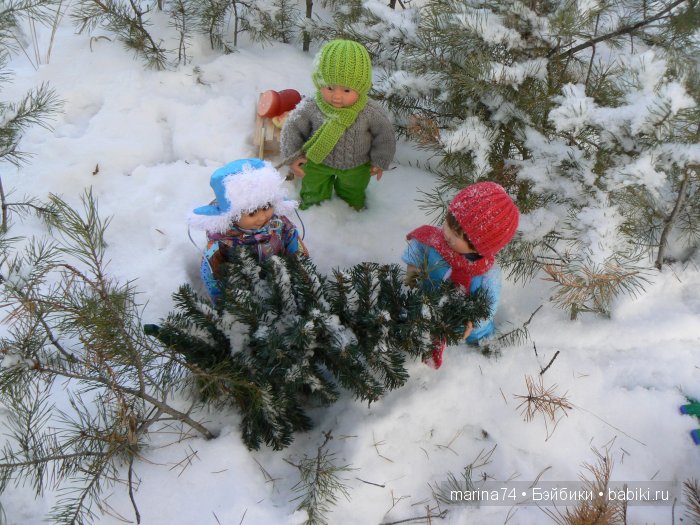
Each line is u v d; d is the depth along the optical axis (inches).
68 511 79.0
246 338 95.6
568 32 103.9
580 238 110.5
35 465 79.0
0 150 119.6
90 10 152.0
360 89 112.5
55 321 100.7
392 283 98.9
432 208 133.3
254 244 106.2
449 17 112.5
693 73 99.4
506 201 93.9
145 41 156.2
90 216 72.4
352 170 126.6
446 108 129.5
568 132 109.6
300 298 99.1
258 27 163.6
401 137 149.4
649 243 126.2
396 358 95.0
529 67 109.3
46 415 96.3
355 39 141.6
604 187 108.7
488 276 104.9
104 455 83.4
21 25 157.9
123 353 80.7
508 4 111.7
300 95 142.6
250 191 93.8
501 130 121.4
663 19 107.5
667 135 95.4
